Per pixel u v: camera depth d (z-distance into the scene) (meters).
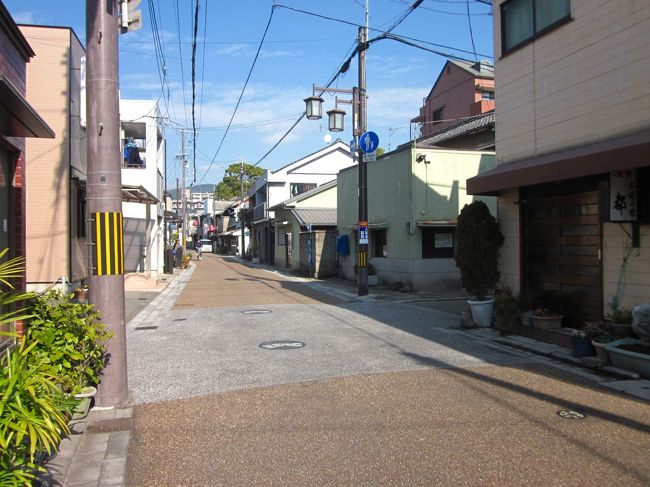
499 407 5.29
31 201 10.98
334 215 27.05
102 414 5.23
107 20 5.59
